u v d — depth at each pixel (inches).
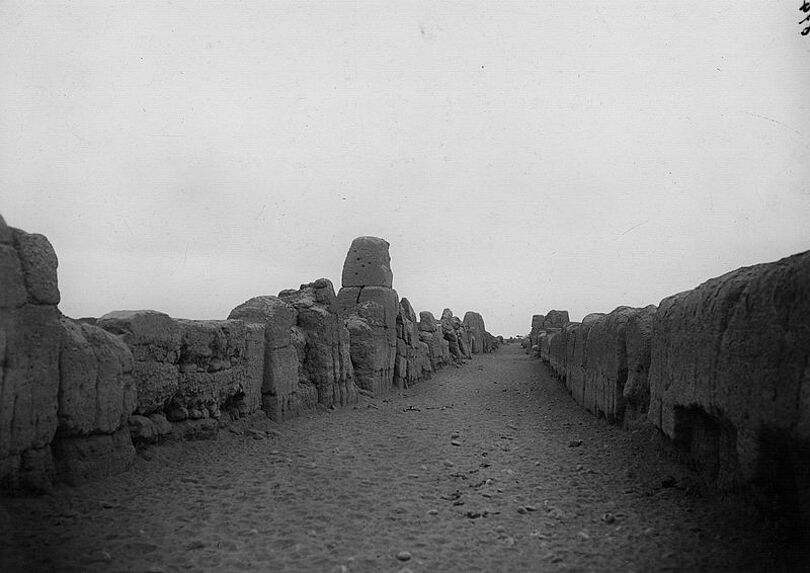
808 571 133.8
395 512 191.9
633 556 155.6
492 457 272.7
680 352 206.5
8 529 153.3
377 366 492.7
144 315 233.9
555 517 189.6
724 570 142.4
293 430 317.4
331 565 147.9
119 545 152.4
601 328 344.8
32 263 174.2
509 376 658.8
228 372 289.1
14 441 167.9
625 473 237.1
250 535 166.2
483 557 156.6
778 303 144.1
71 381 187.5
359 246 546.6
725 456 183.8
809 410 131.5
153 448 235.0
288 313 352.5
